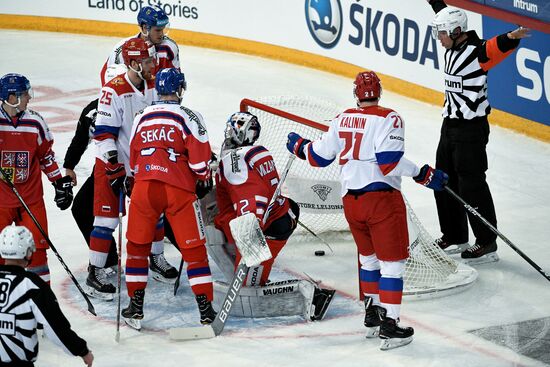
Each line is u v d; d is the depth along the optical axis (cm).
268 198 1962
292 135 1931
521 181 2952
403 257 1819
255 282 1992
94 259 2117
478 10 3011
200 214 1916
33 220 1886
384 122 1769
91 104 2194
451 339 1884
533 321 1973
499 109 3412
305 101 2712
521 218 2644
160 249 2230
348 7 3956
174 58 2414
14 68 4456
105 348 1856
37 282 1394
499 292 2139
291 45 4294
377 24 3828
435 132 3416
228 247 2041
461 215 2359
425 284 2134
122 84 2050
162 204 1894
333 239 2506
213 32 4612
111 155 2019
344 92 3888
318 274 2261
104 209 2100
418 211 2717
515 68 3309
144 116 1909
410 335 1850
